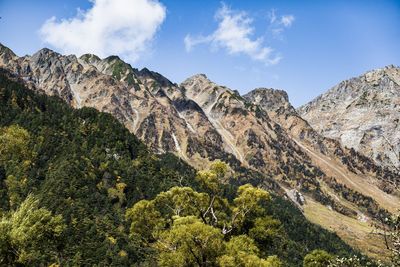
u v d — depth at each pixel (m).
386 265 22.78
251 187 48.88
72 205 172.38
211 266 38.75
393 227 22.75
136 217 48.06
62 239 41.47
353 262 25.78
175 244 39.94
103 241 150.88
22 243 36.12
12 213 38.31
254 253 41.41
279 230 48.66
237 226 47.75
